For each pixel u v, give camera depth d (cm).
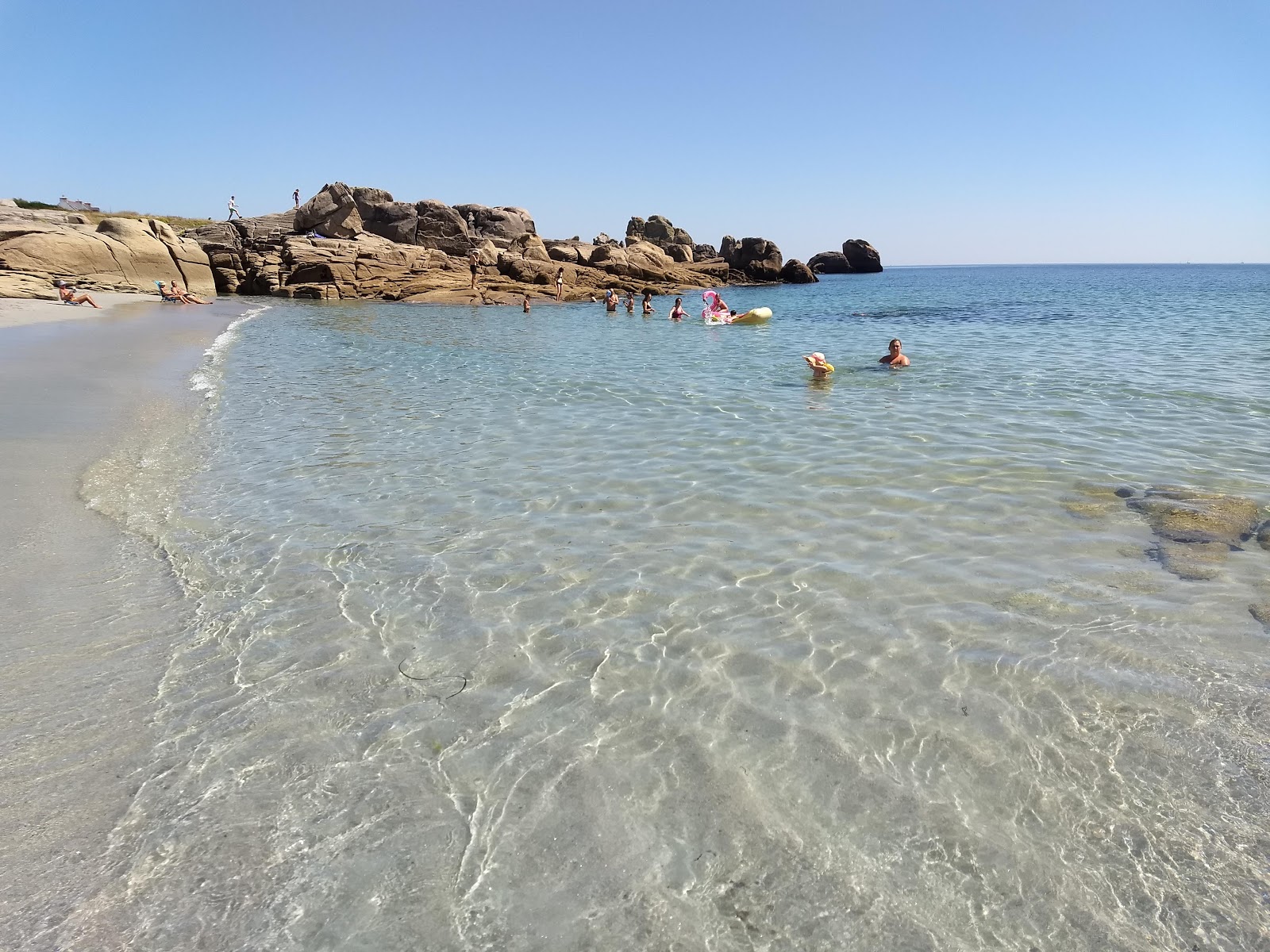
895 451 921
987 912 271
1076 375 1509
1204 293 5591
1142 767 348
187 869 286
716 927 265
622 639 473
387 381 1522
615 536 648
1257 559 580
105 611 500
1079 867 291
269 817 314
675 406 1230
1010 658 444
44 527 646
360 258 4847
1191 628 475
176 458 902
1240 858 296
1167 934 262
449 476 830
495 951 255
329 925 264
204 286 4538
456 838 305
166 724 377
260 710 391
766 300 5228
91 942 254
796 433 1022
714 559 597
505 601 525
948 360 1780
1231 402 1208
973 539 631
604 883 284
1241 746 362
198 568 575
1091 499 729
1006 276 12675
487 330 2841
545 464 880
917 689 415
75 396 1229
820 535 647
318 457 911
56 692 403
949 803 327
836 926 266
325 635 473
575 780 341
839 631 481
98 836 301
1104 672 427
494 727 380
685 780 342
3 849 292
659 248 7312
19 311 2694
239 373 1609
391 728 378
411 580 559
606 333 2702
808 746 366
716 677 429
